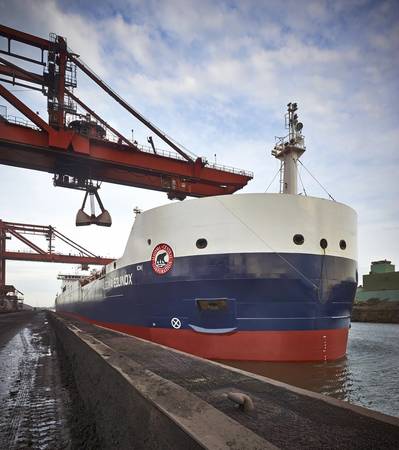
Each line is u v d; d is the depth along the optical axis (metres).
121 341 9.20
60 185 33.06
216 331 13.95
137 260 17.62
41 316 71.06
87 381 6.61
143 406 3.14
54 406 7.57
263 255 13.66
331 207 15.04
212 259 14.16
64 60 30.78
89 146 28.92
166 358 6.53
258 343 13.45
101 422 4.78
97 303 27.69
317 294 13.77
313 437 2.57
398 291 60.44
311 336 13.65
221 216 14.38
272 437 2.58
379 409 8.34
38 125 27.00
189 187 34.44
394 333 33.34
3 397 8.44
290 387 4.19
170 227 15.66
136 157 31.25
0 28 29.00
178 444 2.38
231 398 3.33
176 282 15.03
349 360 14.84
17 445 5.41
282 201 14.14
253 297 13.57
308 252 13.92
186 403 2.91
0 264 77.00
